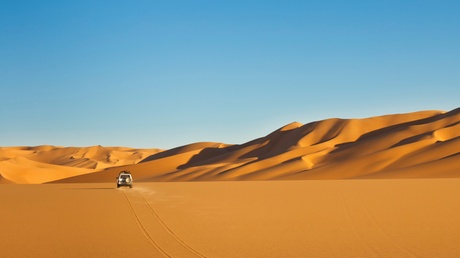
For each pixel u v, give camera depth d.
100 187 76.44
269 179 120.44
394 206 33.44
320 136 180.38
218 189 61.62
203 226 25.03
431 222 25.36
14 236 21.80
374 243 19.52
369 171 111.38
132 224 25.72
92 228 24.23
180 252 18.00
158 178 146.25
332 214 29.59
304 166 128.12
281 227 24.58
